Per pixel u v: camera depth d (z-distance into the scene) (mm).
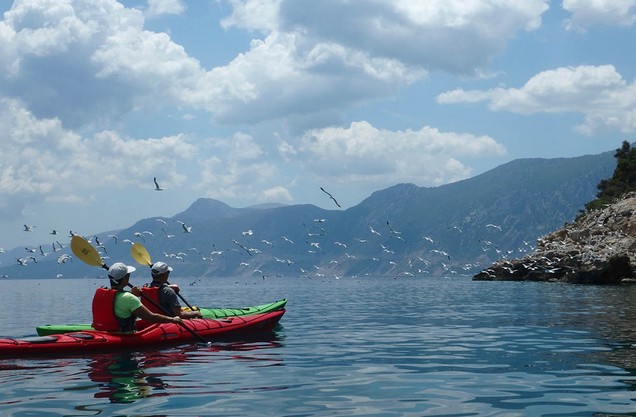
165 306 14422
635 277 52906
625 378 9133
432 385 8789
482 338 14438
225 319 15984
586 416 6961
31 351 12062
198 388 8703
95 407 7578
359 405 7578
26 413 7328
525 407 7406
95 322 13453
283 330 17031
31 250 30500
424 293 44188
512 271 68125
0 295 57250
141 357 11891
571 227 79562
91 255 16328
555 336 14500
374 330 16891
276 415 7082
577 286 48875
